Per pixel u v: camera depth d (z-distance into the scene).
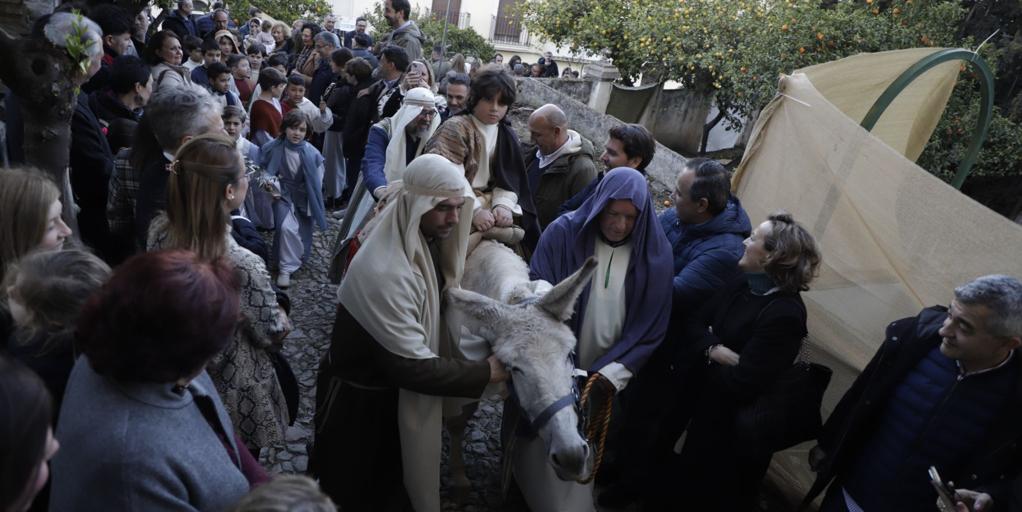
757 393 2.88
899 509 2.60
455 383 2.42
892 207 3.51
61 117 3.15
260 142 6.44
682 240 3.48
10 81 3.00
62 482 1.37
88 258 1.83
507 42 24.42
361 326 2.57
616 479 3.66
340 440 2.81
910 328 2.65
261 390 2.45
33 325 1.75
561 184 4.18
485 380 2.42
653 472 3.36
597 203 2.98
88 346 1.34
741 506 3.20
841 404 2.91
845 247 3.71
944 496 2.29
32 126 3.13
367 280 2.50
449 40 17.66
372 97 6.41
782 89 4.18
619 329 3.09
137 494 1.33
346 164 7.18
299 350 4.46
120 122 4.20
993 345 2.29
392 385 2.76
